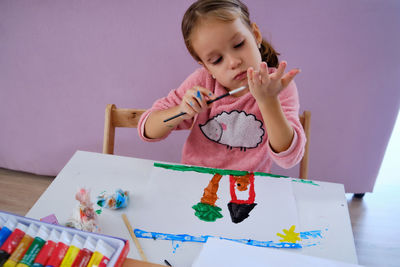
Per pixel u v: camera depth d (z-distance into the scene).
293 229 0.67
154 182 0.79
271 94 0.73
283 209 0.72
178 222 0.69
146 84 1.47
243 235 0.66
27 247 0.43
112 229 0.67
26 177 1.80
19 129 1.67
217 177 0.81
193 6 0.83
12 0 1.34
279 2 1.22
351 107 1.41
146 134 1.00
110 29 1.35
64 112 1.58
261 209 0.72
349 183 1.62
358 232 1.50
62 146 1.69
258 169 1.01
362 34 1.25
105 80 1.48
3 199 1.65
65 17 1.34
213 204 0.73
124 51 1.40
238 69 0.84
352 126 1.46
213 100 0.82
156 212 0.71
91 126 1.61
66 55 1.43
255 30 0.90
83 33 1.37
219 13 0.78
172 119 0.92
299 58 1.33
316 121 1.46
